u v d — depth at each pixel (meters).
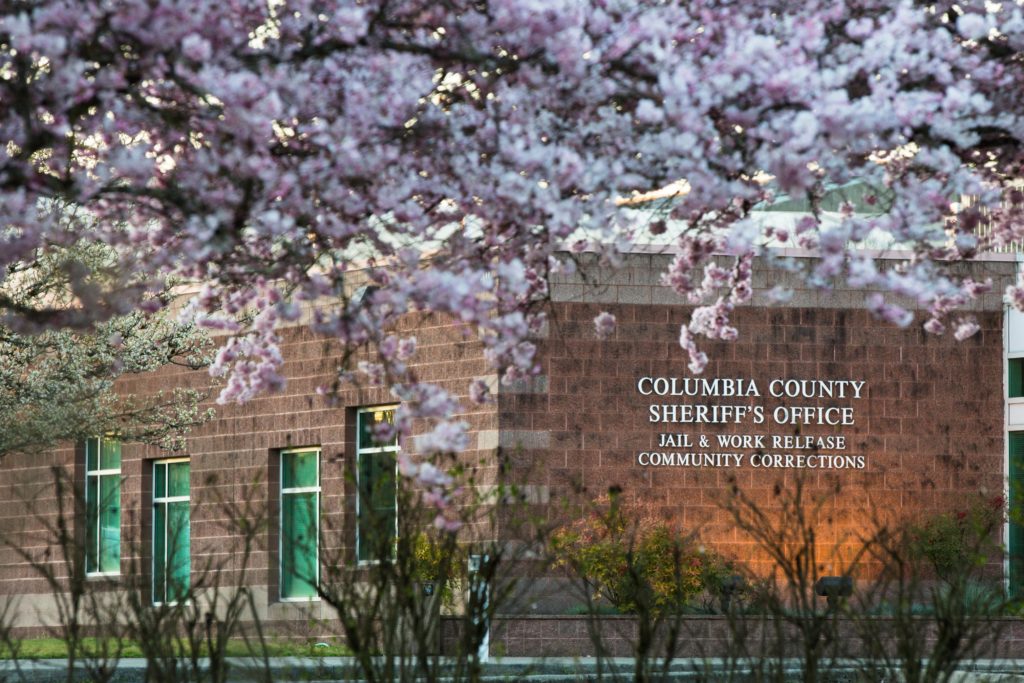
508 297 16.31
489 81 14.75
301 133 14.23
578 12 13.72
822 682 15.95
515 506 17.03
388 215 15.14
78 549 15.47
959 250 18.14
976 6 15.30
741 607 18.34
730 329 18.88
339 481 44.75
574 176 13.52
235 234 13.75
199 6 12.99
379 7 14.20
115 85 13.36
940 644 15.77
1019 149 15.28
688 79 13.07
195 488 48.53
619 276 42.16
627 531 37.47
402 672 14.54
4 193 13.71
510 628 36.19
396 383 14.69
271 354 17.41
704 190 13.48
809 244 17.20
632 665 29.67
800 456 42.94
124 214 15.39
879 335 43.84
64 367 39.12
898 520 36.19
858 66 13.86
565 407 41.66
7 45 13.30
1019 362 44.78
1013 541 41.34
